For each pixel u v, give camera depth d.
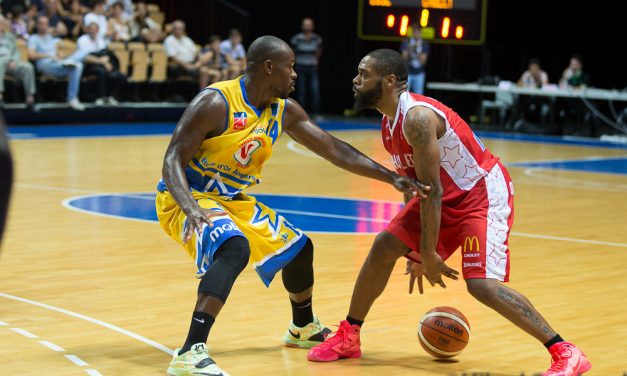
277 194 10.91
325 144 4.63
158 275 6.50
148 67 20.20
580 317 5.51
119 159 14.12
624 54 22.70
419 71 21.12
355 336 4.61
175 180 4.25
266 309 5.61
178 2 23.00
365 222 9.00
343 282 6.37
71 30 19.36
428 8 21.06
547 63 23.58
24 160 13.60
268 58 4.39
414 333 5.11
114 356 4.54
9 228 8.25
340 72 24.62
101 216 9.01
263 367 4.43
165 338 4.90
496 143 18.72
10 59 17.48
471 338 5.01
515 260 7.31
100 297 5.82
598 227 9.09
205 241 4.32
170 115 21.12
